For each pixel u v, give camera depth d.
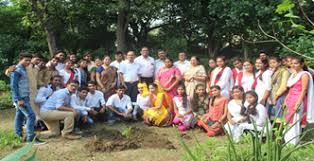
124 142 6.29
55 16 14.49
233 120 6.58
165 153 5.89
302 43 6.89
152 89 8.01
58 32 15.77
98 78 8.40
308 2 4.48
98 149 6.07
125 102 8.16
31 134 6.31
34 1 12.22
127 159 5.66
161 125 7.75
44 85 7.17
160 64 8.74
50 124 6.89
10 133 6.70
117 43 14.30
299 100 5.68
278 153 3.61
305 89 5.76
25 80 6.21
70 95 6.98
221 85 7.57
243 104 6.56
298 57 5.91
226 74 7.61
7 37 15.37
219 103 6.93
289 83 5.96
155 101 7.94
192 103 7.54
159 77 8.27
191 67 8.20
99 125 7.84
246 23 10.88
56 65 7.94
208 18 14.20
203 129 7.27
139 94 8.29
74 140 6.64
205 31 14.65
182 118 7.43
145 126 7.81
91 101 7.91
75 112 6.83
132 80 8.55
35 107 6.94
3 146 6.14
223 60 7.71
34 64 6.93
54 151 6.00
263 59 6.99
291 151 3.57
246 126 6.26
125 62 8.62
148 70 8.66
